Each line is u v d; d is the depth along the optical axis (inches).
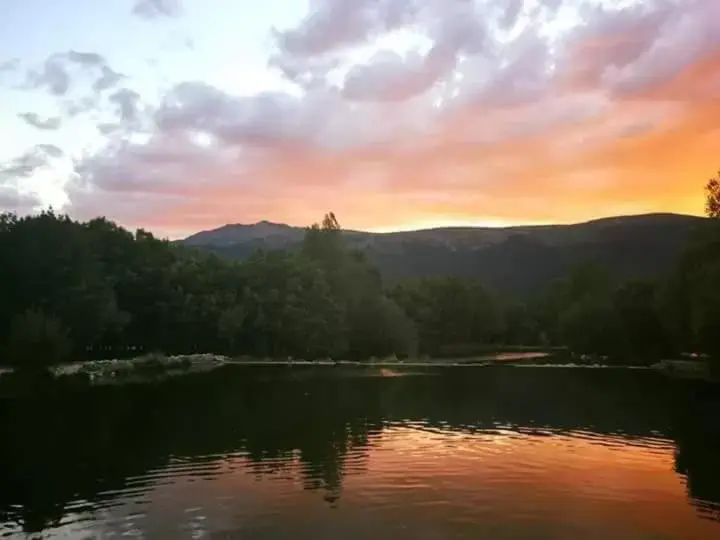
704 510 1098.1
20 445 1627.7
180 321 5113.2
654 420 2011.6
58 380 3238.2
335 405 2363.4
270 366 4429.1
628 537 976.3
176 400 2518.5
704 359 3946.9
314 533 987.9
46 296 4023.1
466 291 7578.7
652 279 5182.1
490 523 1035.3
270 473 1337.4
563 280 7765.8
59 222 4411.9
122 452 1537.9
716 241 3489.2
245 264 6018.7
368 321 5733.3
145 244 5659.5
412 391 2802.7
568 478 1294.3
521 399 2522.1
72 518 1060.5
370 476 1314.0
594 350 5152.6
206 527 1016.2
